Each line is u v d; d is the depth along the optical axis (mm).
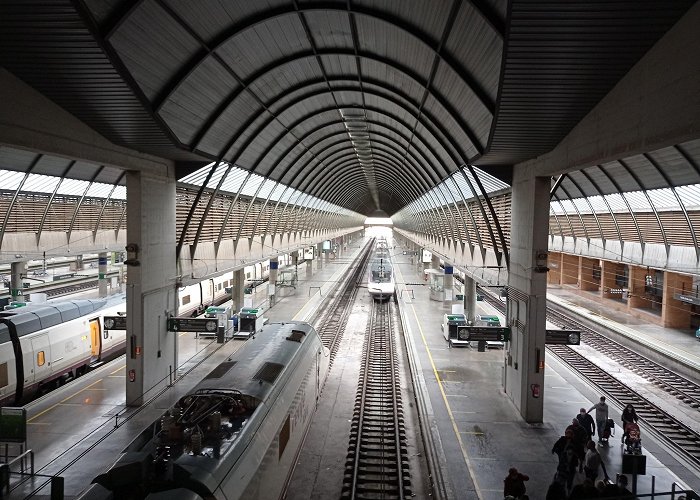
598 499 9070
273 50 16938
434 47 14359
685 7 8500
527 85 11258
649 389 21266
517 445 15289
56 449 14734
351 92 23719
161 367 20078
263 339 16578
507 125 13508
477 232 27375
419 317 36344
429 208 49344
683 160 21203
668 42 9195
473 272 27531
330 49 17953
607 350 27625
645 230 31484
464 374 22688
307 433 16203
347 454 14875
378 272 48281
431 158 30797
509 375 19516
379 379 22406
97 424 16594
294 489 12820
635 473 12000
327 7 14289
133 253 18297
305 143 32469
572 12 8805
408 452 15336
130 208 18422
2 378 17734
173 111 15805
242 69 17031
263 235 38344
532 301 17094
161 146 17328
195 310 36969
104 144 15969
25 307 21750
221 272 26422
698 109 8367
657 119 9562
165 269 20438
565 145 14312
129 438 15500
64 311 21969
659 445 15633
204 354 25906
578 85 11227
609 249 37719
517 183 18891
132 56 12297
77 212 34156
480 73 13523
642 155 22812
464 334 19750
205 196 25328
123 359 24312
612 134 11406
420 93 19359
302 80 21234
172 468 8039
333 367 24391
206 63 15062
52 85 12312
